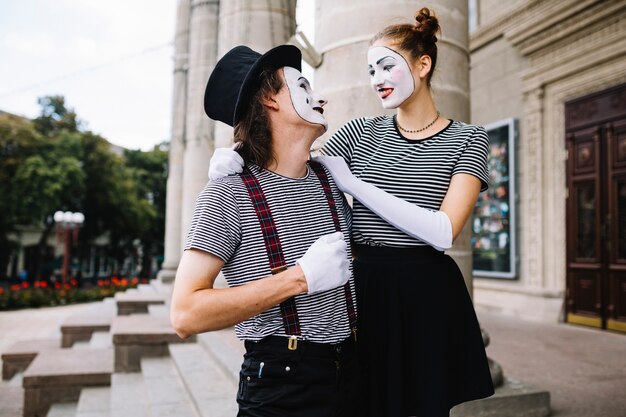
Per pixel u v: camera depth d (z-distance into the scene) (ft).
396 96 5.45
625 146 20.98
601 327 21.70
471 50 29.78
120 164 87.61
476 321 5.43
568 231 23.73
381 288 5.35
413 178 5.29
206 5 31.32
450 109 9.93
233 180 4.67
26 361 21.27
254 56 5.24
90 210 84.12
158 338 16.75
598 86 22.18
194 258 4.37
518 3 25.18
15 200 67.87
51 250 103.35
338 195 5.38
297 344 4.56
